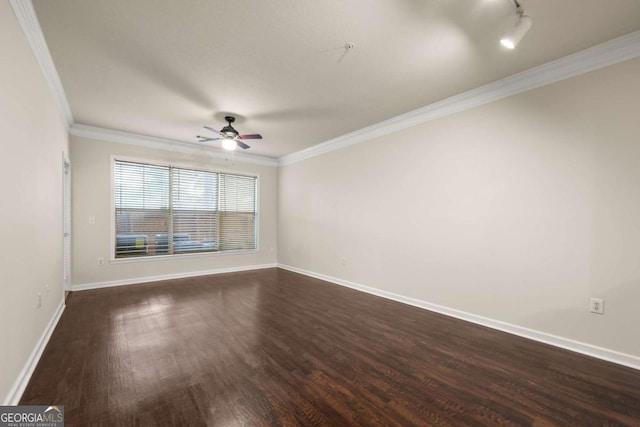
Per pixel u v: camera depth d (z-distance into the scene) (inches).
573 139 97.9
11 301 67.9
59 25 80.9
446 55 96.0
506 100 113.7
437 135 137.6
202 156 219.6
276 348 99.0
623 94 88.5
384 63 101.1
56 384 76.3
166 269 203.3
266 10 75.6
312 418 64.8
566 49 92.1
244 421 63.5
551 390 76.0
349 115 151.2
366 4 73.3
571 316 98.4
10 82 66.6
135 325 117.6
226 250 234.8
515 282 111.6
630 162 87.8
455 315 130.5
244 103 135.6
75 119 158.4
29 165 81.4
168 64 102.1
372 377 81.7
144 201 196.1
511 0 71.6
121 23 80.4
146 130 178.7
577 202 97.2
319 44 90.4
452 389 76.3
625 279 88.5
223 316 129.6
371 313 135.7
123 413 65.4
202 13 76.7
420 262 145.4
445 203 134.6
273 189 259.6
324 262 207.5
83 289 171.3
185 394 72.8
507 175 113.7
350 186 186.5
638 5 72.9
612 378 81.3
